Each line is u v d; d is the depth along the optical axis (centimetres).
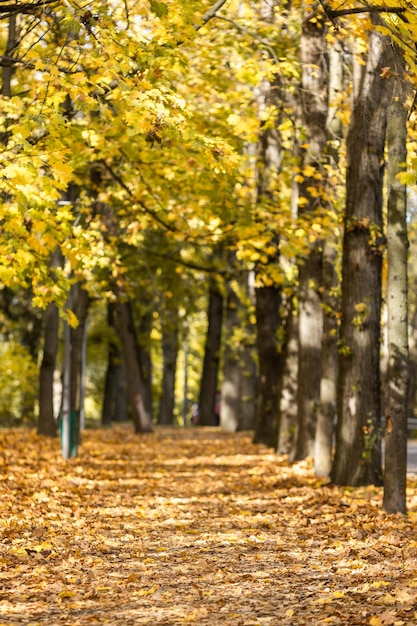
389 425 1418
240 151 1898
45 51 1346
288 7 1944
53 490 1666
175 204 1858
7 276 1262
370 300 1773
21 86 1689
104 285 2597
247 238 1823
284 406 2670
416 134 1538
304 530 1288
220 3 1483
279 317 3108
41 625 752
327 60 2184
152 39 1332
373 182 1778
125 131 1661
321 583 930
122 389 5756
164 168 1756
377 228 1759
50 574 960
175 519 1413
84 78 1184
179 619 781
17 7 1202
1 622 750
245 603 848
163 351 5394
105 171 2027
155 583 941
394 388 1414
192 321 5194
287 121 1856
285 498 1664
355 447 1769
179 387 7994
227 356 4366
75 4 1154
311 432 2306
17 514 1326
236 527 1336
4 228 1251
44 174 1343
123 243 2738
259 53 1825
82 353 3678
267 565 1041
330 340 2005
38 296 1375
